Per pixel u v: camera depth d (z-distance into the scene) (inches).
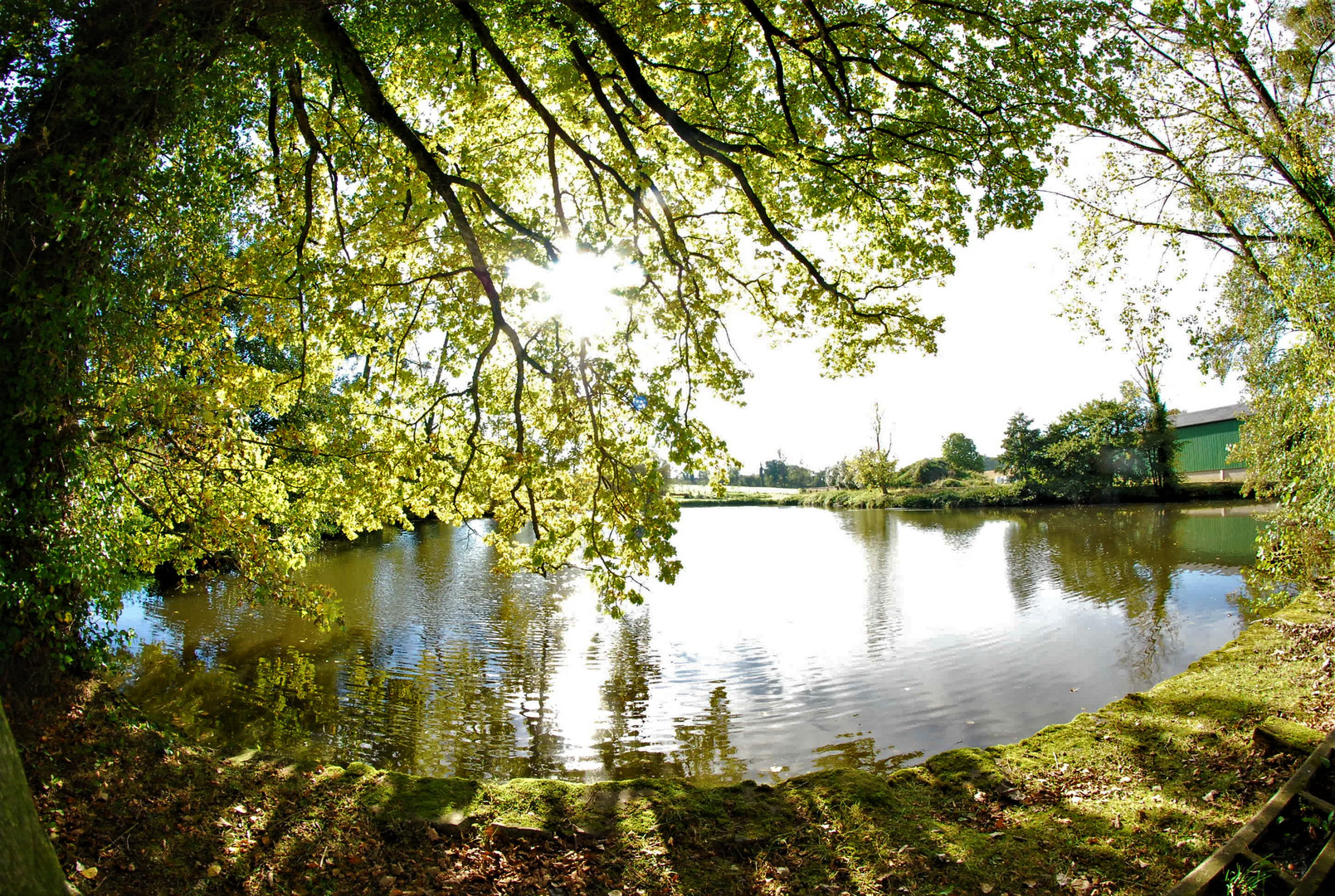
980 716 360.8
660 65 317.7
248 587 343.0
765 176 354.0
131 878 164.7
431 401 308.7
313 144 294.2
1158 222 397.7
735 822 203.8
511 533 310.3
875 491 2486.5
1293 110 343.0
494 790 219.5
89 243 223.0
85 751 215.3
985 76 288.4
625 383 266.8
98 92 208.8
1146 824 196.4
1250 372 411.8
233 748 257.9
